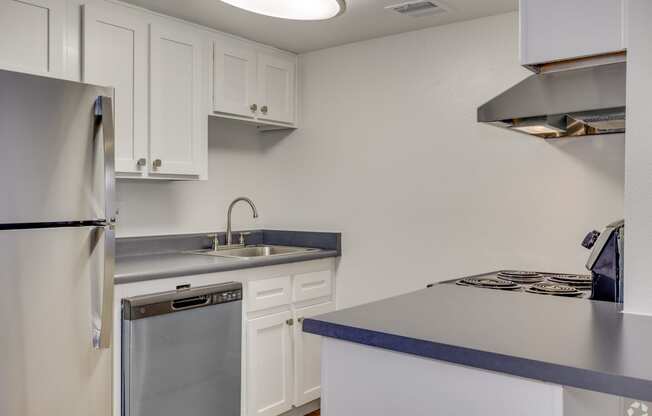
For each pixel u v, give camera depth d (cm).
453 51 294
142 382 228
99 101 207
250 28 300
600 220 250
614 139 246
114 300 224
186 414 245
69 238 200
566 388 106
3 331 184
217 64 299
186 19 284
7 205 183
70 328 201
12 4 215
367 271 327
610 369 98
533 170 269
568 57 160
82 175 203
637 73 145
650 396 92
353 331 131
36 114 190
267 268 291
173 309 239
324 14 216
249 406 278
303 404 313
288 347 302
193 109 287
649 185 143
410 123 310
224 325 261
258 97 324
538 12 164
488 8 270
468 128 289
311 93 351
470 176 289
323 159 346
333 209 342
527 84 180
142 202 305
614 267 173
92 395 209
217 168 345
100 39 245
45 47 226
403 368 128
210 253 309
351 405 138
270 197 372
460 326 132
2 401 183
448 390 121
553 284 217
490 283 210
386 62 318
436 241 300
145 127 263
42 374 194
